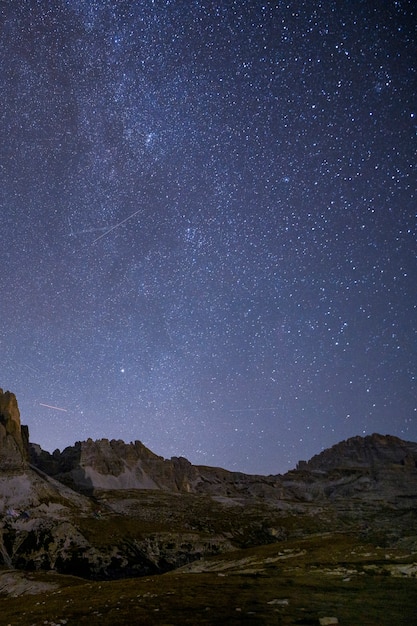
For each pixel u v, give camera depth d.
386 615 23.77
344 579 37.19
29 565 109.19
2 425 181.88
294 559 54.81
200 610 27.66
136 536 130.62
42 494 154.75
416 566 39.38
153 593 36.59
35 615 33.72
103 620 27.53
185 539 132.38
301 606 26.75
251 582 38.62
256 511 180.38
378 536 137.75
